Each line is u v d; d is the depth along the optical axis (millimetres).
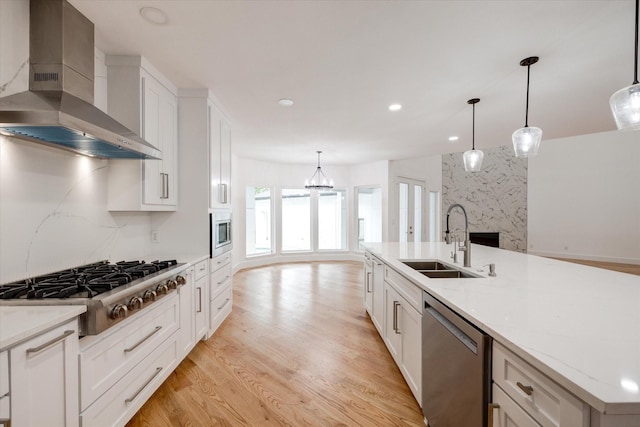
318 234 7555
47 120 1306
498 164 7922
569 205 7242
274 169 6996
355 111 3365
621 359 829
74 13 1669
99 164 2193
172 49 2111
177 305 2203
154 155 2080
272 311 3686
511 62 2270
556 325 1078
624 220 6586
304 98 2992
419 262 2637
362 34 1915
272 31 1887
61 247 1884
